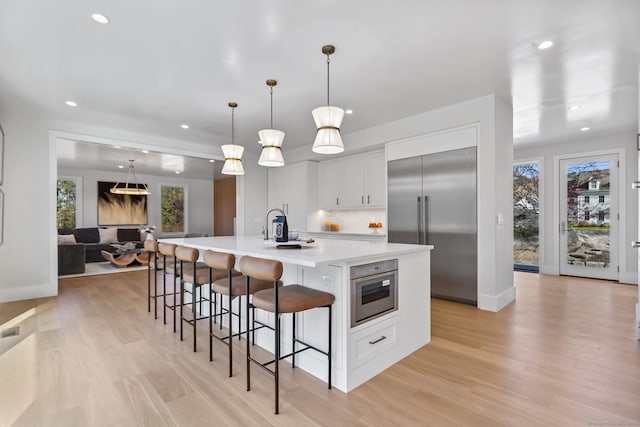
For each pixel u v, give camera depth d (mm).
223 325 3145
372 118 4414
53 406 1812
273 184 6746
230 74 3086
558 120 4539
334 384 2045
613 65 2910
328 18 2230
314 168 6152
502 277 3797
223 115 4258
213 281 2699
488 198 3645
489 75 3117
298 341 2232
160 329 3076
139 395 1933
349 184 5617
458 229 3904
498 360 2391
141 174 9133
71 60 2809
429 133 4156
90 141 4656
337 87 3393
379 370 2221
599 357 2424
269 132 3168
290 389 2012
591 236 5559
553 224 5922
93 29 2350
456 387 2021
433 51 2672
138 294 4461
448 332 2971
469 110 3779
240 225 6465
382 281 2275
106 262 7539
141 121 4508
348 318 2006
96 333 2961
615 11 2141
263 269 1830
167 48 2621
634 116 4359
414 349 2568
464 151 3834
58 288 4840
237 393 1961
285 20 2252
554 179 5906
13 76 3109
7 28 2322
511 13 2174
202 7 2109
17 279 4129
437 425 1656
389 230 4617
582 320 3293
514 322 3234
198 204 10195
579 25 2309
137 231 8625
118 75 3100
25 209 4180
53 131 4363
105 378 2133
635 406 1800
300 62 2855
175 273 3053
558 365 2301
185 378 2139
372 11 2152
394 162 4555
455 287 3953
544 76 3143
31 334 2932
